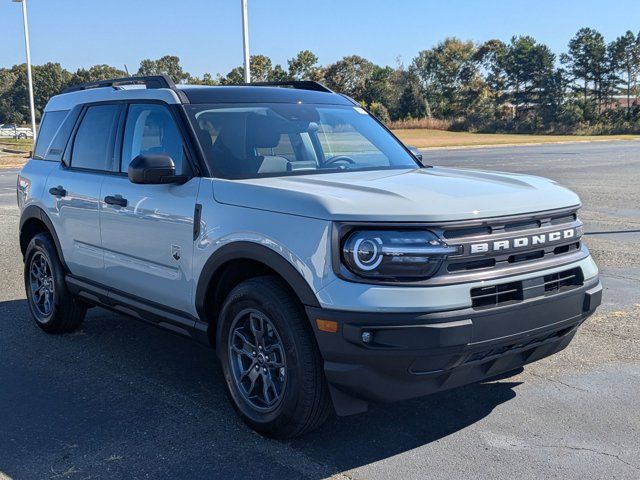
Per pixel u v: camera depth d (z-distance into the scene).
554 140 61.41
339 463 3.65
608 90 103.06
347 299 3.36
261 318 3.85
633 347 5.46
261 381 3.99
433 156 34.44
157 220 4.49
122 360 5.33
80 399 4.57
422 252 3.34
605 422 4.11
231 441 3.93
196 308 4.28
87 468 3.63
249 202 3.89
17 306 6.99
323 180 4.12
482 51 110.62
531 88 106.75
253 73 102.19
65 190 5.52
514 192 3.83
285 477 3.51
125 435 4.02
